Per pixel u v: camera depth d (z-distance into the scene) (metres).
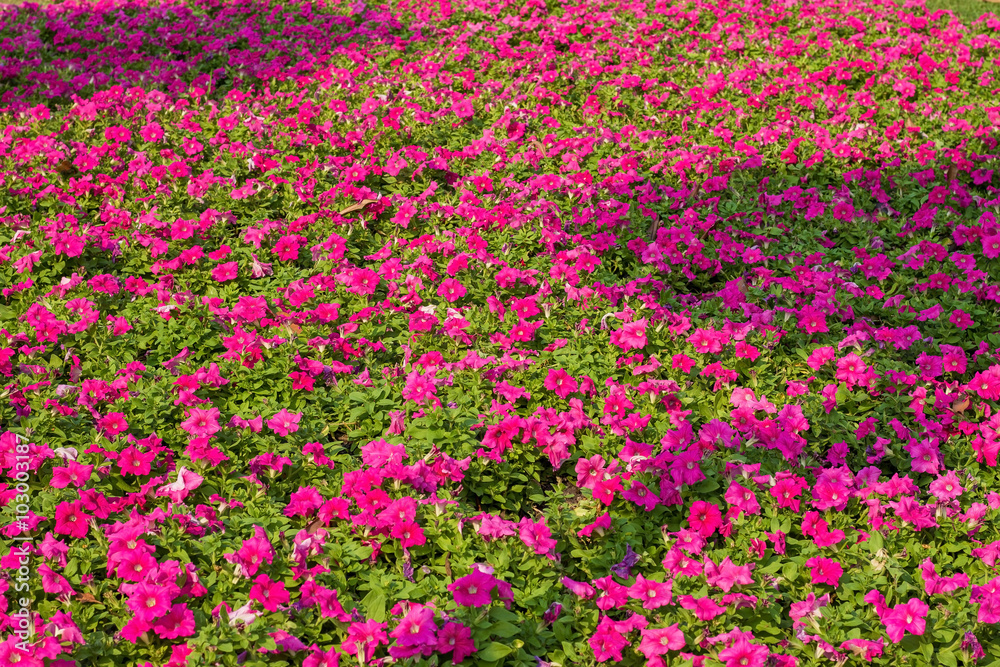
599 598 4.39
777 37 12.16
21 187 8.13
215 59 11.69
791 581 4.71
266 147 9.03
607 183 8.47
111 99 9.98
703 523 4.86
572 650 4.25
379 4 14.06
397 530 4.59
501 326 6.62
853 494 5.09
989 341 6.56
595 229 7.81
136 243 7.39
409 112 9.69
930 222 7.89
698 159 8.79
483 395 5.86
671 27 12.61
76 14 13.77
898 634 4.22
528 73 11.10
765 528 5.00
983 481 5.37
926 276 7.39
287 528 4.78
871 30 12.48
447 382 5.86
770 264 7.55
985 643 4.40
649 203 8.32
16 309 6.56
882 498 5.15
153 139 9.06
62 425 5.35
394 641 4.04
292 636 4.05
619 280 7.20
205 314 6.38
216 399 5.79
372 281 6.85
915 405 5.77
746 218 8.18
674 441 5.34
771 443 5.36
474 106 10.19
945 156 9.08
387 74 11.22
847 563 4.81
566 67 10.98
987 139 9.20
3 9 14.23
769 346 6.37
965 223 8.08
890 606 4.55
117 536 4.35
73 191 8.13
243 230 7.77
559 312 6.79
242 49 12.25
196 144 8.75
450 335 6.33
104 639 4.11
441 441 5.35
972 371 6.37
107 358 5.92
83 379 5.85
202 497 4.97
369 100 9.86
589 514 5.09
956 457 5.56
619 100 10.29
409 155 8.77
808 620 4.37
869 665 4.27
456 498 5.06
